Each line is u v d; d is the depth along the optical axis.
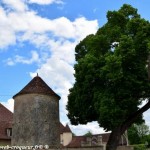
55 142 32.38
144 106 27.27
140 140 75.62
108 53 27.03
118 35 28.03
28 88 32.94
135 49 25.36
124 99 24.77
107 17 29.91
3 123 40.47
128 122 27.34
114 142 26.98
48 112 32.44
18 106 32.69
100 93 25.61
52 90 34.06
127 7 29.70
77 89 28.19
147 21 27.06
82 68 27.25
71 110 30.20
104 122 25.20
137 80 24.95
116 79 24.39
